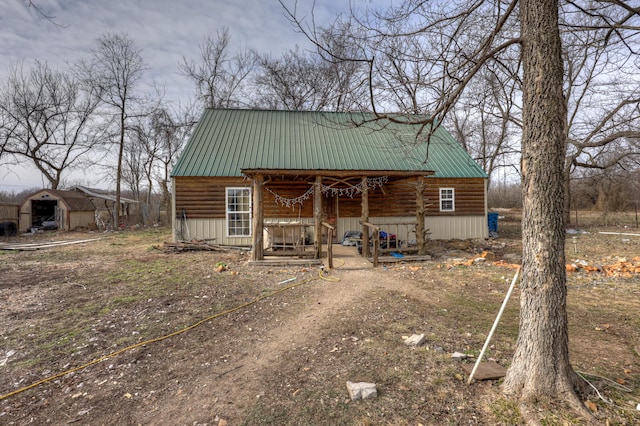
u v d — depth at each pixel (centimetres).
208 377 375
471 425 279
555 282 303
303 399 326
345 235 1434
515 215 3080
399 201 1528
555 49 302
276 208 1454
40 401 333
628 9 381
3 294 712
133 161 3356
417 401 315
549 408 286
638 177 2095
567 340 308
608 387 326
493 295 681
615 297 649
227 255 1218
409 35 465
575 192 3011
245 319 560
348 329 505
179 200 1391
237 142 1557
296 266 1007
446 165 1573
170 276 877
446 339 459
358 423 287
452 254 1208
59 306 630
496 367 369
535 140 306
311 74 2730
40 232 2148
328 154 1528
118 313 591
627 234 1590
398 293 703
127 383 365
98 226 2362
